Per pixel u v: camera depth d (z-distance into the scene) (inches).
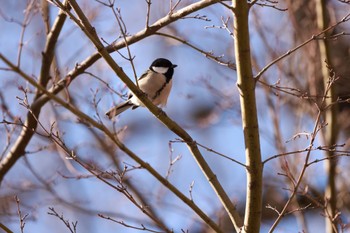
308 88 457.1
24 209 483.5
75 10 285.7
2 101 390.0
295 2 468.8
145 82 409.1
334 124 444.1
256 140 272.4
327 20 452.4
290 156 434.9
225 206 298.0
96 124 270.1
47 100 377.4
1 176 405.7
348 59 485.4
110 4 277.0
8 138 392.5
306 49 457.4
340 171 453.4
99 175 288.5
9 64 248.2
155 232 275.6
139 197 485.7
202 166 302.7
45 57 385.4
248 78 271.6
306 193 323.3
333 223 325.7
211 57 317.1
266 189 555.8
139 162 276.7
